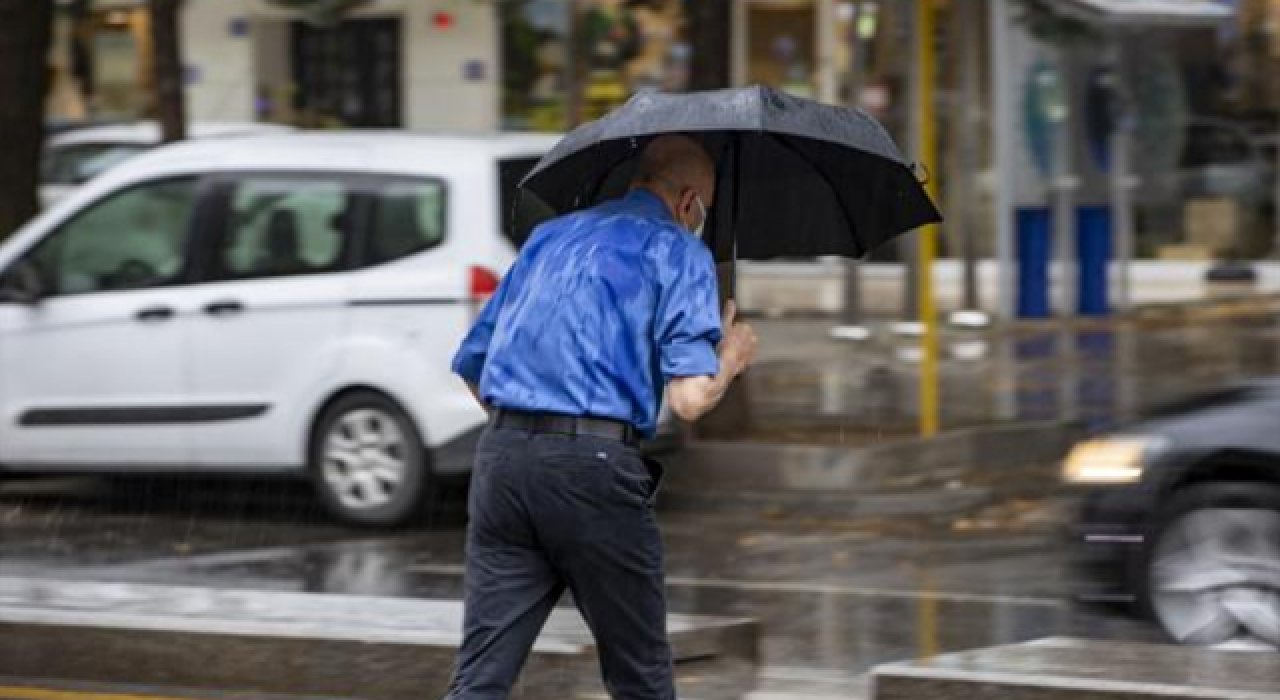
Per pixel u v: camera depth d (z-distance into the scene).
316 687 22.78
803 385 50.22
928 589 30.41
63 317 37.44
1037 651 21.98
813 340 60.34
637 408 15.48
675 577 31.64
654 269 15.45
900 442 38.78
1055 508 36.97
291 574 31.81
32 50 43.72
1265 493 24.77
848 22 72.25
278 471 36.34
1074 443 41.62
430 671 22.34
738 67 73.75
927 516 36.47
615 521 15.52
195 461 36.78
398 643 22.45
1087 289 64.81
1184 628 25.00
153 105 68.44
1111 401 46.69
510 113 73.12
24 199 43.81
